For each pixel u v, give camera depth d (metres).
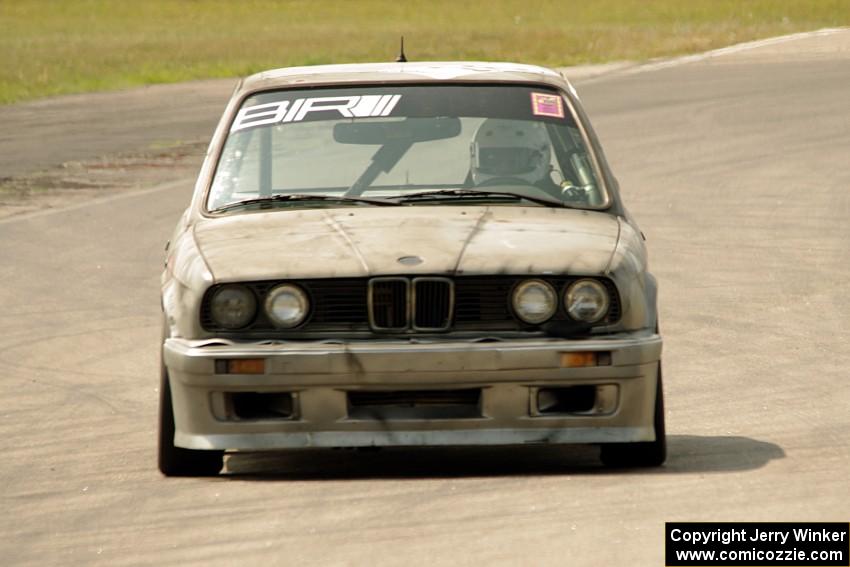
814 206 55.94
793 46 130.62
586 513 19.94
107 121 95.06
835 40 134.88
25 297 42.84
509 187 24.94
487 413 21.50
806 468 22.58
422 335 21.80
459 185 24.88
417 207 24.31
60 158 76.75
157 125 92.12
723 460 23.41
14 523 20.73
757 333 35.97
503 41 169.12
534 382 21.45
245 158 25.62
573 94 26.89
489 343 21.41
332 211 24.22
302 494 21.61
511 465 23.88
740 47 132.75
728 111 85.06
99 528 20.23
